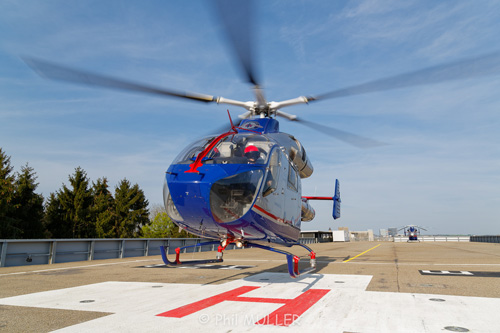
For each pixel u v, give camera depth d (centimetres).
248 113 977
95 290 670
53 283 765
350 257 1639
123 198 5462
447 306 518
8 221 3152
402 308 505
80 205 4325
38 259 1251
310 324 419
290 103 888
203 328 402
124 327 408
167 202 642
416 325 416
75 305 532
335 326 410
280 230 745
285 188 739
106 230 4538
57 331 392
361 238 12231
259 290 661
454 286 702
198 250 2250
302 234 7025
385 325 416
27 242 1214
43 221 4206
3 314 475
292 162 825
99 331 393
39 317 457
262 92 833
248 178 600
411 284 729
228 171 588
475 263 1233
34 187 3562
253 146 648
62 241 1336
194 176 587
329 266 1134
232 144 648
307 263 1258
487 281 770
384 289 668
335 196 1694
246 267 1095
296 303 539
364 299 571
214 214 593
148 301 561
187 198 585
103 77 629
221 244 739
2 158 3422
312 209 1284
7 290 674
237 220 600
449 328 405
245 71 673
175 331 392
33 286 723
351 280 791
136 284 745
